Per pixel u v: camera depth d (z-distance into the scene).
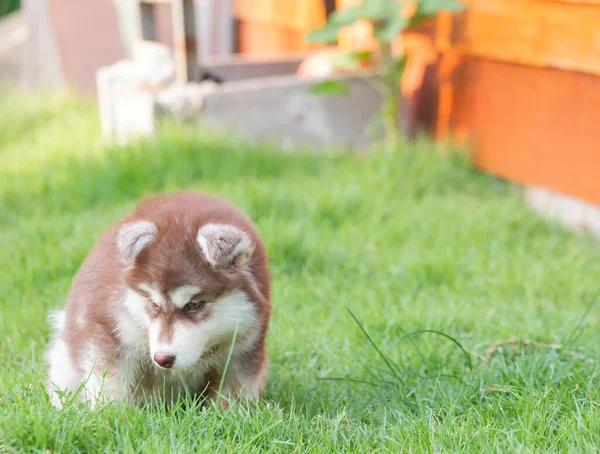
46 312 5.34
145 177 7.86
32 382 3.91
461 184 8.52
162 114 8.57
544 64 7.86
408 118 9.91
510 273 6.36
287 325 5.17
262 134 9.11
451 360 4.64
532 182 8.27
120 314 3.80
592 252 7.15
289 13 11.68
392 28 8.46
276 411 3.71
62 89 11.78
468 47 8.82
